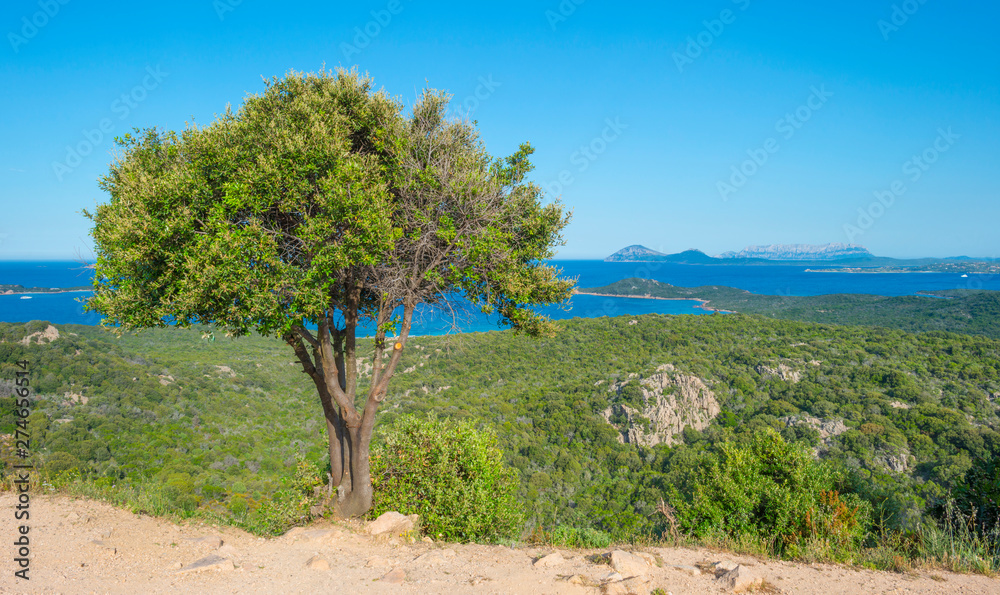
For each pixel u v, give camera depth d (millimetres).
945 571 5207
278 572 4691
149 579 4168
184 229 5840
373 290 7945
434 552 5688
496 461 8508
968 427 29828
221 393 35344
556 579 4645
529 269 8305
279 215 6969
